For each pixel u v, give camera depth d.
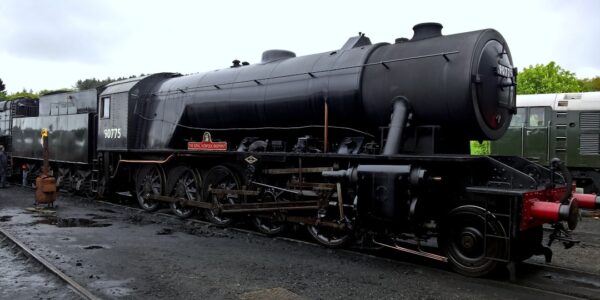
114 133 12.48
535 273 6.38
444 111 6.55
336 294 5.30
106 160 12.91
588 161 13.37
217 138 10.48
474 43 6.48
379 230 6.85
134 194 13.92
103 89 13.93
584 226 10.52
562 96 13.88
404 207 6.23
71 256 6.94
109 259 6.79
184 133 11.05
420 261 7.00
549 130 13.94
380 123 7.35
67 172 15.66
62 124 15.41
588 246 8.27
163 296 5.17
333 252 7.36
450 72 6.47
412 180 6.16
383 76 7.18
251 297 5.12
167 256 7.02
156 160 11.37
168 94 11.52
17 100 20.41
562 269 6.47
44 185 12.15
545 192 6.07
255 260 6.84
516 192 5.62
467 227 6.18
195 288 5.45
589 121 13.40
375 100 7.22
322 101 7.89
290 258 6.98
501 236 5.80
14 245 7.72
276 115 8.70
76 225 9.73
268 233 8.77
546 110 14.05
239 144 9.82
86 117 13.96
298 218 8.06
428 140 6.73
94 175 13.88
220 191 9.47
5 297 5.18
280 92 8.55
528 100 14.44
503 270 6.46
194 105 10.48
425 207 6.44
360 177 6.65
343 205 7.27
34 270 6.29
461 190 6.32
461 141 7.20
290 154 7.91
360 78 7.41
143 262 6.64
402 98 6.89
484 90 6.57
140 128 12.14
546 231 9.59
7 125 21.38
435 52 6.75
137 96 12.12
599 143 13.24
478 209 6.01
